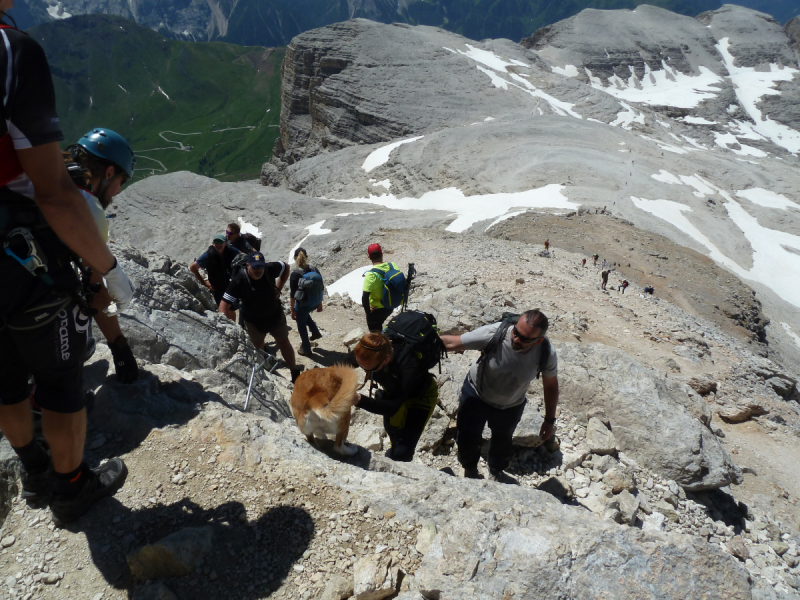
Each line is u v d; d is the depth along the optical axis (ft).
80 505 10.48
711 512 20.40
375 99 356.79
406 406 15.76
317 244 162.40
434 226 158.51
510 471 18.85
